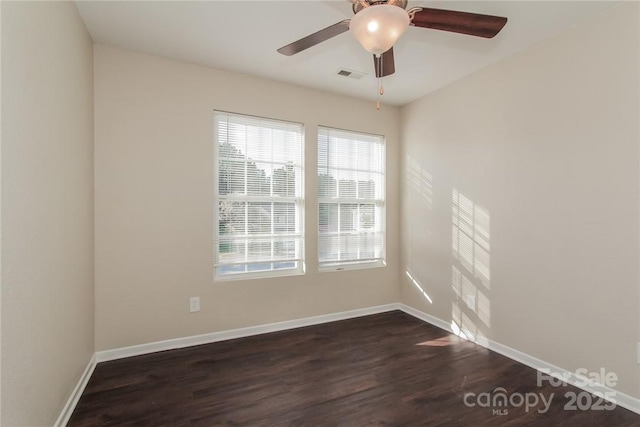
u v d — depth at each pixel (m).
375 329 3.35
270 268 3.33
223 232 3.09
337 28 1.71
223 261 3.09
